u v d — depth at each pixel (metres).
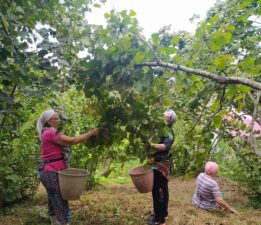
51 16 3.54
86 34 2.90
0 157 5.46
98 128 3.20
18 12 3.27
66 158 4.25
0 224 4.91
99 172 8.25
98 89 2.93
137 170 4.61
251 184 6.11
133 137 3.13
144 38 2.57
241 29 4.06
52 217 4.75
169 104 2.80
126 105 3.00
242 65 2.53
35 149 5.93
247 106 3.79
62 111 4.09
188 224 4.88
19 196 5.66
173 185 7.81
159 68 2.60
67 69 3.45
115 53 2.51
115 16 2.61
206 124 3.04
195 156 3.14
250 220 5.20
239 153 5.96
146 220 5.00
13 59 3.12
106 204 5.75
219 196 5.54
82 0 3.14
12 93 3.26
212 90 2.87
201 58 3.08
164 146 4.39
